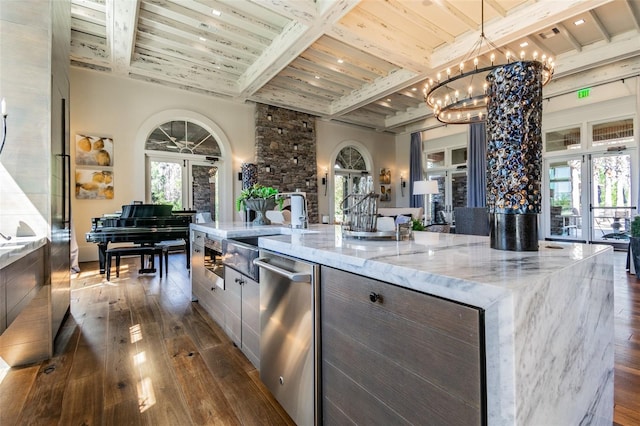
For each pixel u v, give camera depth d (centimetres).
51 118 216
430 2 418
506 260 96
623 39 497
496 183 115
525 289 69
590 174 657
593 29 486
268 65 538
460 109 404
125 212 440
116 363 196
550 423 79
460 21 440
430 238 162
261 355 171
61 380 177
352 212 165
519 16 425
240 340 210
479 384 69
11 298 139
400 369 89
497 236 118
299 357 135
